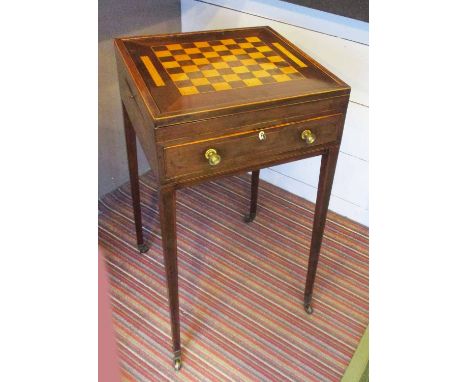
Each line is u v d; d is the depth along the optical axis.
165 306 1.09
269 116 0.74
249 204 1.43
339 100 0.79
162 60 0.85
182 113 0.68
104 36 1.16
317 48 1.17
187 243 1.27
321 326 1.06
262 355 0.99
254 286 1.15
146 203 1.40
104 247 1.24
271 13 1.21
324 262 1.23
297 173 1.42
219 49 0.91
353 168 1.29
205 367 0.96
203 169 0.75
